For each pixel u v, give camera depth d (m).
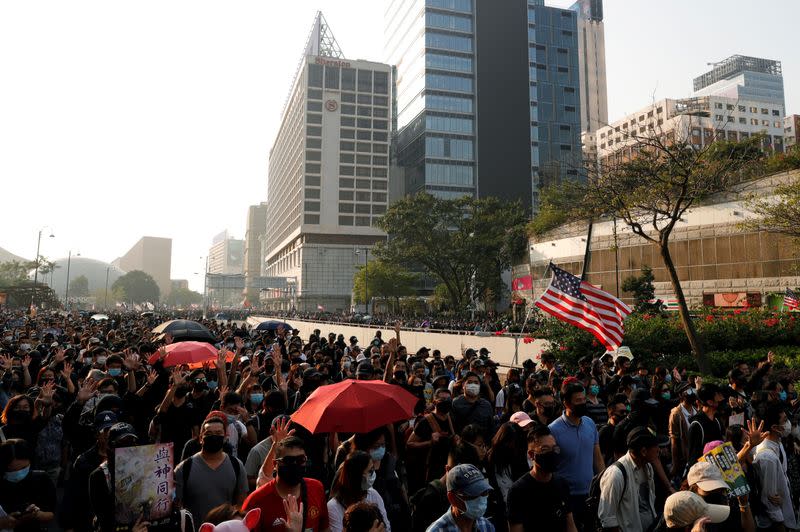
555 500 4.25
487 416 7.45
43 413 7.04
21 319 36.38
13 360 10.52
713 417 6.41
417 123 105.88
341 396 5.60
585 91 156.62
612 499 4.62
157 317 46.94
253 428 6.98
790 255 29.73
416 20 108.94
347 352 15.65
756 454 5.57
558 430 5.51
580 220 43.84
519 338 22.34
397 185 123.25
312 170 121.06
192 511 4.65
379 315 77.81
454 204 59.41
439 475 6.11
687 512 3.21
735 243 32.44
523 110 105.12
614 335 12.73
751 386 9.91
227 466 4.89
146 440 7.79
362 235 122.50
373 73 126.06
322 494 4.15
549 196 48.91
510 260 57.66
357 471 4.12
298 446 3.91
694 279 34.81
